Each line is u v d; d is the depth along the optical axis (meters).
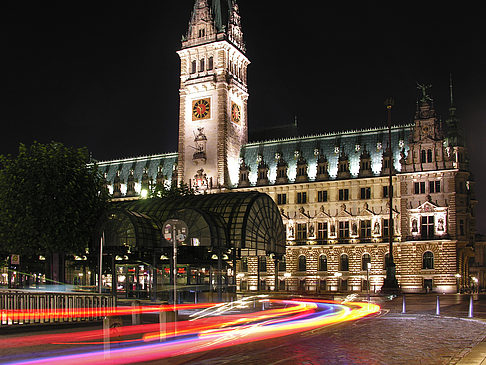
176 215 59.03
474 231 122.25
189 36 136.25
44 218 55.53
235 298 62.47
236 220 61.94
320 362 22.38
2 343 26.58
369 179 115.81
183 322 39.03
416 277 107.25
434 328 34.62
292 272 120.19
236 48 136.25
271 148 133.12
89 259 67.56
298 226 122.81
